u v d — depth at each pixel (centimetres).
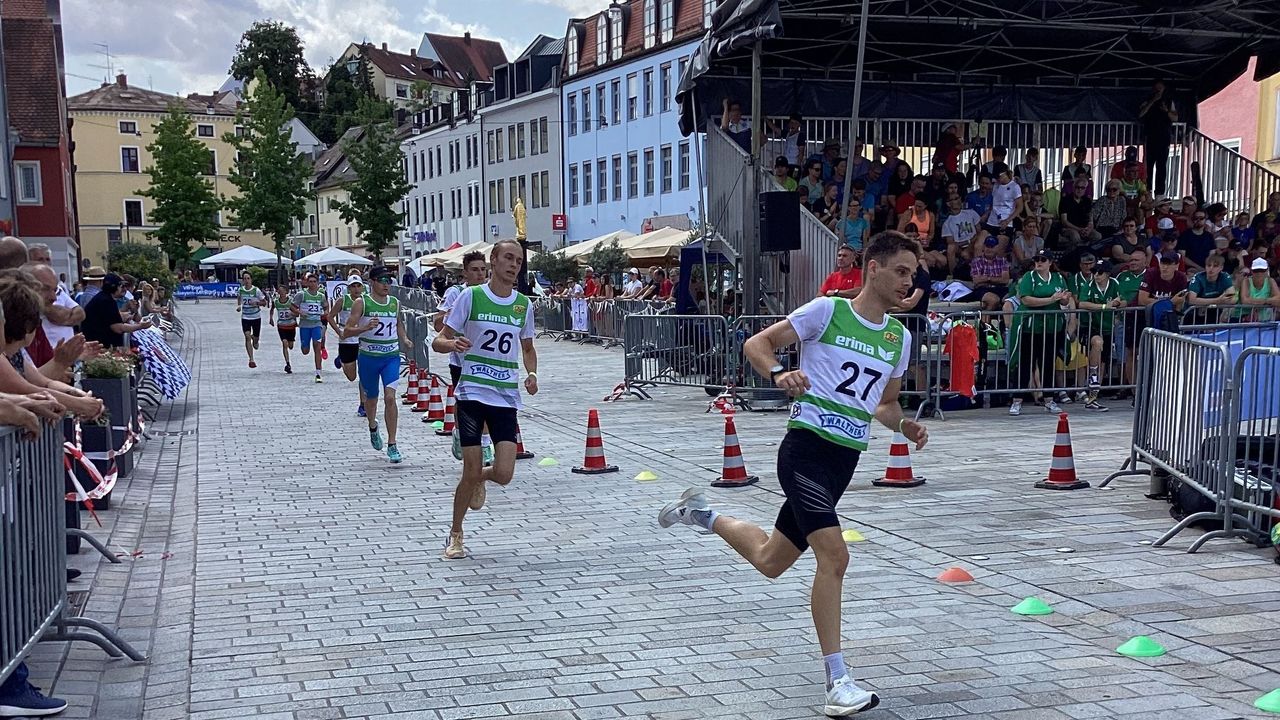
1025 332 1336
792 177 1661
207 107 9250
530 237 6041
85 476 834
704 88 1717
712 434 1234
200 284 7250
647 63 4831
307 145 10369
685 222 4609
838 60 1739
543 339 3169
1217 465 680
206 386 1911
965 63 1792
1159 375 798
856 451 445
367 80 10369
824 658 428
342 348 1462
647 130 4888
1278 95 2584
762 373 437
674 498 882
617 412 1464
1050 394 1380
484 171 6519
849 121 1836
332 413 1512
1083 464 975
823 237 1398
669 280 2770
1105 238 1725
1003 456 1030
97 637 510
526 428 1320
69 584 643
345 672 486
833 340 441
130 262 4188
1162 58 1823
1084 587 596
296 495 916
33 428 431
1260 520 663
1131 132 1988
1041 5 1497
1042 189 1833
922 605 574
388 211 6131
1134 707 426
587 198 5456
